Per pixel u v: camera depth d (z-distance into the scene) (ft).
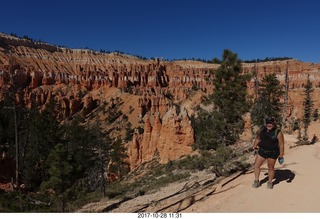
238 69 84.12
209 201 35.01
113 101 474.90
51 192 97.81
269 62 582.76
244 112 82.84
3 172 164.35
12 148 208.54
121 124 399.24
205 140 81.35
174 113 189.67
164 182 97.19
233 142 83.87
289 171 43.91
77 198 91.50
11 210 84.89
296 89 376.48
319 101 327.88
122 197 86.43
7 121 260.01
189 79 618.44
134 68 636.07
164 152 185.98
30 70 555.69
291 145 95.35
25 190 143.84
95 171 165.37
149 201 60.18
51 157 94.73
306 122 211.41
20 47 654.53
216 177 62.44
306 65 517.14
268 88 157.38
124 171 190.90
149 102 447.83
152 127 199.93
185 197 43.91
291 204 30.42
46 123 189.26
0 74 489.26
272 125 33.76
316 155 59.77
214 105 86.53
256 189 35.45
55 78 570.87
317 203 30.66
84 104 472.03
